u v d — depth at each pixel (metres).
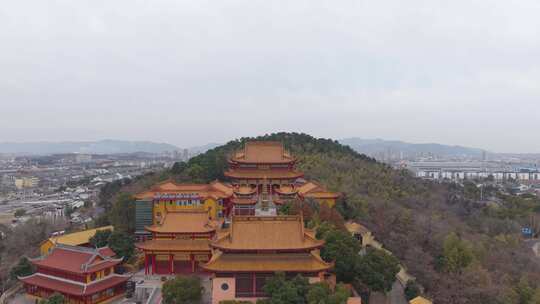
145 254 84.44
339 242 73.06
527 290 92.12
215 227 85.31
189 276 73.38
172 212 85.75
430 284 84.12
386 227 107.00
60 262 81.25
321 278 69.62
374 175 165.62
